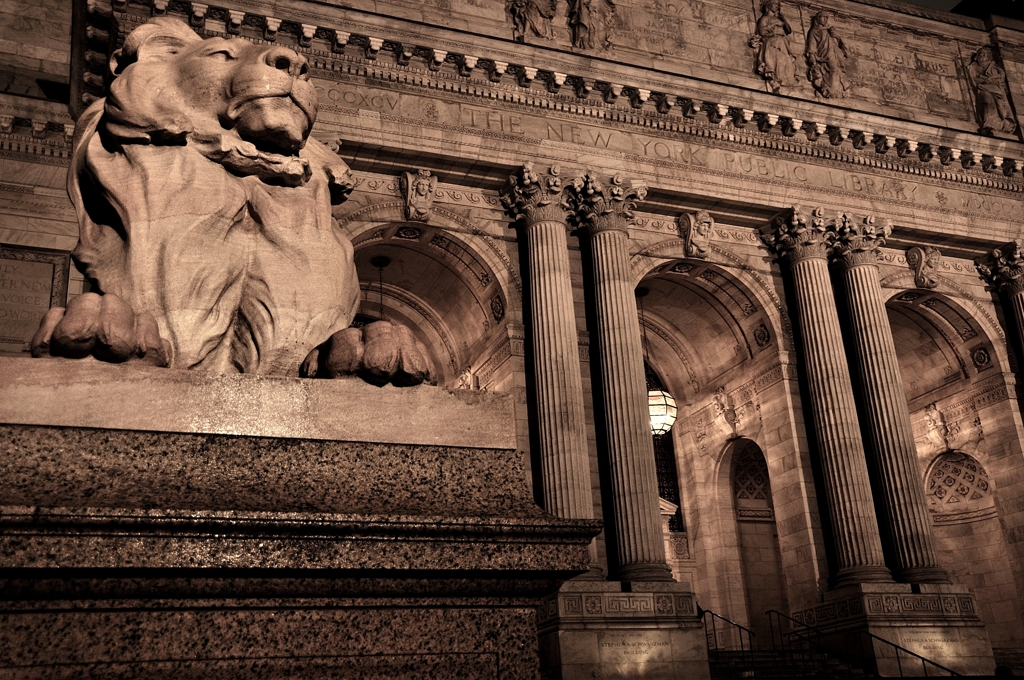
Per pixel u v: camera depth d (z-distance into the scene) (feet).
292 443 12.15
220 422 11.92
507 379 81.51
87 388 11.46
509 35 86.99
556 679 67.41
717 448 104.22
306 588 11.23
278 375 14.82
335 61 77.87
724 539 103.60
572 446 74.38
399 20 78.48
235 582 10.87
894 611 78.28
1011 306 102.17
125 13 71.36
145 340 12.54
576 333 79.25
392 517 11.58
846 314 92.63
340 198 17.44
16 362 11.36
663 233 90.89
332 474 12.16
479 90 82.28
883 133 95.20
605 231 82.79
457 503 12.59
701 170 88.63
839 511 82.58
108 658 10.27
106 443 11.24
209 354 14.56
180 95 15.55
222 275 14.71
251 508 11.20
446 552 11.89
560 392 75.92
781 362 91.40
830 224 91.91
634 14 92.84
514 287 82.79
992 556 106.22
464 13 86.07
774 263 94.48
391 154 79.15
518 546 12.34
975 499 108.68
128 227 14.51
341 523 11.28
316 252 15.65
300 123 15.70
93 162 15.17
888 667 75.51
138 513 10.34
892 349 89.56
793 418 89.40
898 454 85.40
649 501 74.84
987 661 79.00
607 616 69.82
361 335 13.48
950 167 99.55
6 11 81.20
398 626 11.80
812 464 87.86
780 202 90.99
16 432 10.93
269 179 15.85
